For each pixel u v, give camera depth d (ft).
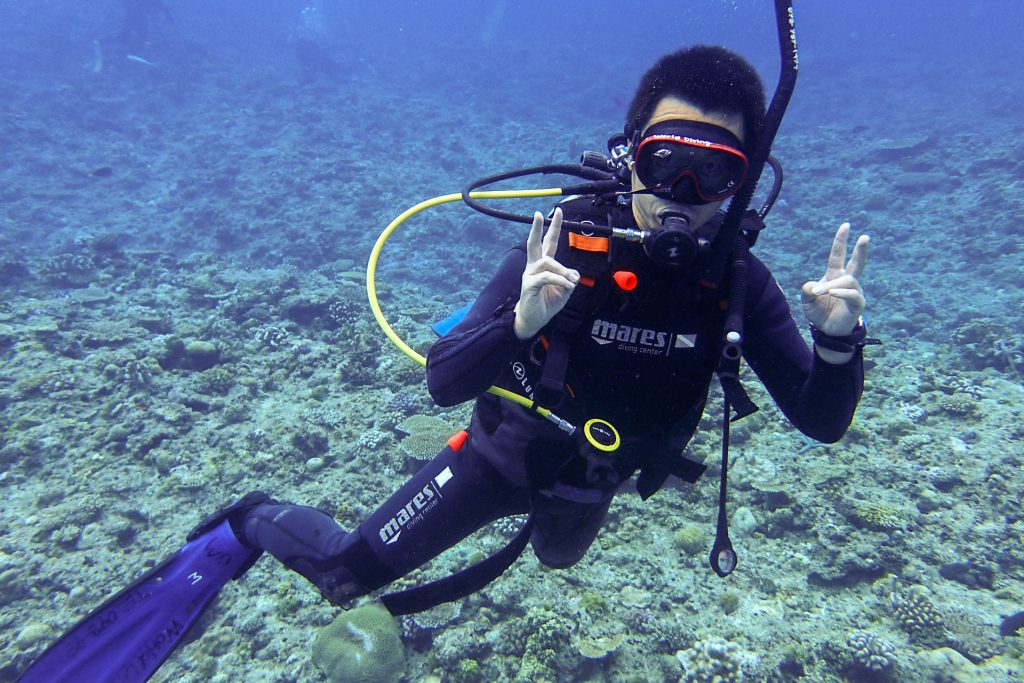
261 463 17.84
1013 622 13.15
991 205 51.24
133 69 96.73
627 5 324.80
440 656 12.23
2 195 58.54
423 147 80.07
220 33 157.38
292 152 73.31
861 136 80.94
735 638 12.94
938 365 26.84
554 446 6.59
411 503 7.70
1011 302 37.88
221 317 28.22
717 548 6.07
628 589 13.89
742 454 17.75
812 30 221.05
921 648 12.85
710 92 5.70
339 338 27.07
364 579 7.82
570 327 6.02
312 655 12.32
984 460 17.34
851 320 5.57
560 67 143.02
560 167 8.15
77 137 73.92
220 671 12.32
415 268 48.14
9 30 111.45
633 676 12.05
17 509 15.76
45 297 33.91
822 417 6.46
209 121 85.05
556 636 12.34
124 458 17.78
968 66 124.98
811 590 14.15
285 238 52.80
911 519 15.44
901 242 50.90
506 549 6.73
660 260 5.59
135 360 22.06
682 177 5.63
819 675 12.34
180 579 8.17
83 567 14.26
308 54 110.52
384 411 20.63
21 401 20.04
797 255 50.01
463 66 137.18
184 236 54.49
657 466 6.67
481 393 6.92
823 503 15.92
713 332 6.33
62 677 7.50
